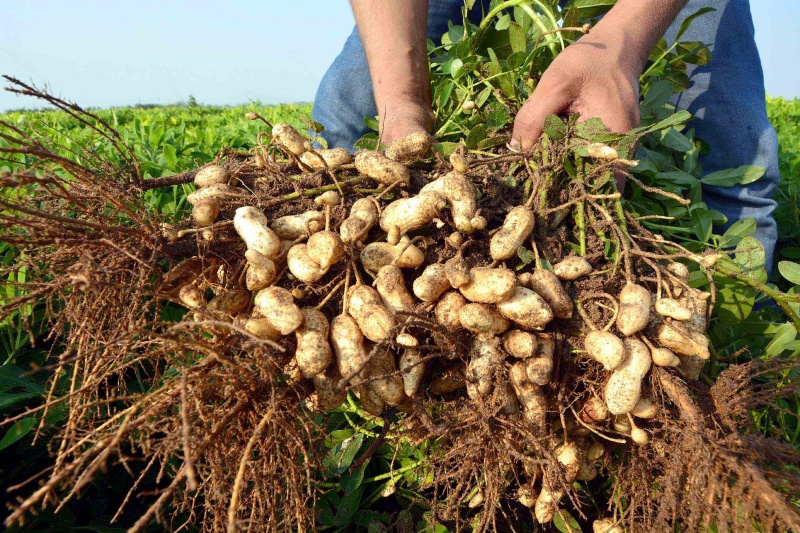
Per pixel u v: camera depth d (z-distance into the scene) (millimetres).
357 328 338
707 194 628
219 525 319
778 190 872
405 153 400
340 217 374
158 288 348
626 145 394
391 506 486
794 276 476
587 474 382
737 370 346
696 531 312
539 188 388
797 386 344
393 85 495
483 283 331
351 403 451
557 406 356
